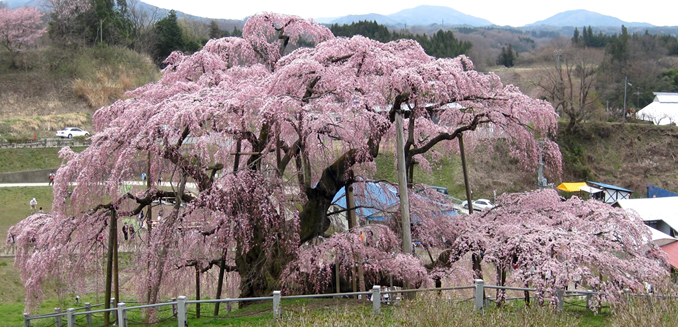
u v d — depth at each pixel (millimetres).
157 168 13562
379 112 14742
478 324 8930
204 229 14062
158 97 15727
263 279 14297
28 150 44125
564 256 11844
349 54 14508
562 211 14539
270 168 14031
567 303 12352
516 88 16094
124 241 18781
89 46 66000
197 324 12031
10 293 21703
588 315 11695
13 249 25375
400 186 13883
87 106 57719
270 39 18984
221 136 14102
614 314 10188
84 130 52219
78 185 12984
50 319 16531
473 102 15391
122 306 10844
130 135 13172
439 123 18484
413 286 13953
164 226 13125
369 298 14586
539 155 16531
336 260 13180
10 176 40594
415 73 13641
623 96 66062
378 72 14852
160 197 14188
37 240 14812
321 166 16688
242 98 13453
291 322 9625
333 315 9836
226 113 13141
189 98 13523
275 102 12820
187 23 80438
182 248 13695
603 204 14562
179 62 17312
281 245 13711
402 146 14000
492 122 15391
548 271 11297
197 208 13312
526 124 15664
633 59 73250
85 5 66812
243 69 16875
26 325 14266
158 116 12750
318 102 13273
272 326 10039
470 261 17188
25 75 59688
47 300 20125
